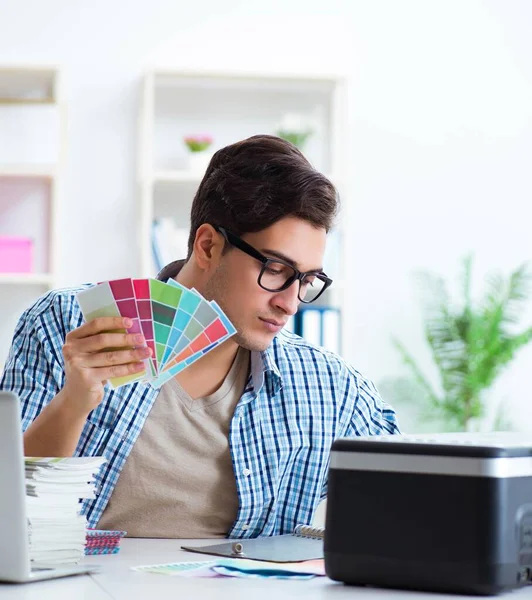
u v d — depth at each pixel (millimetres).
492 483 1011
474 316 3918
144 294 1237
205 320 1243
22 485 1082
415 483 1044
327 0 4039
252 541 1448
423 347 4043
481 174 4105
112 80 3857
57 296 1669
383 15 4074
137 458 1573
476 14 4121
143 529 1565
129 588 1065
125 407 1576
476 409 3912
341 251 3834
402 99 4078
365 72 4062
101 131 3842
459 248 4082
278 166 1461
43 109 3609
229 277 1487
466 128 4105
